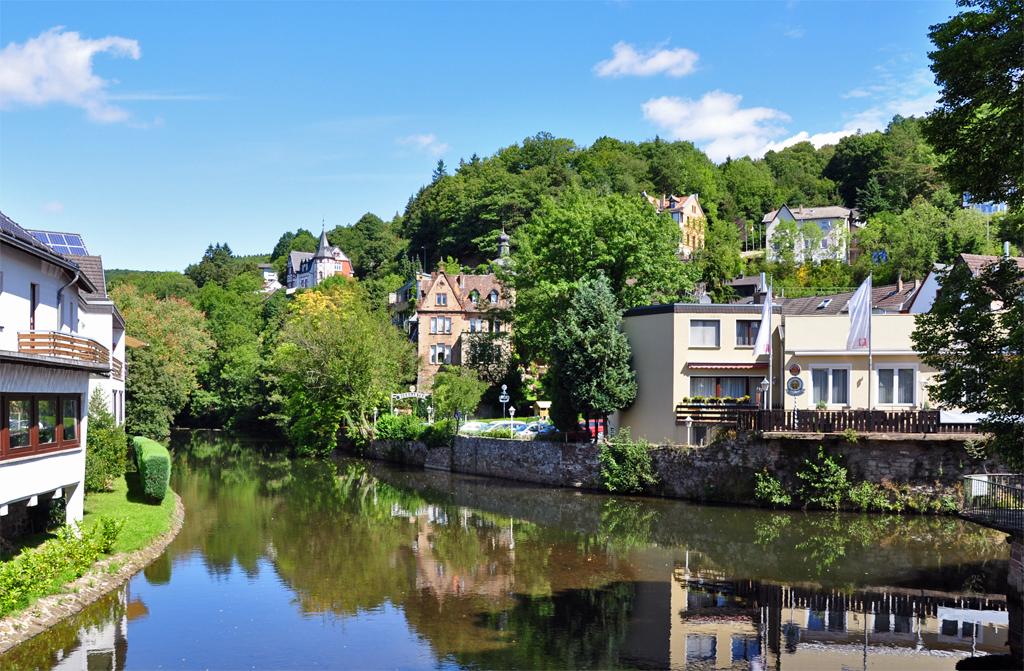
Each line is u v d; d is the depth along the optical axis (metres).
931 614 20.16
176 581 23.25
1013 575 18.75
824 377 35.75
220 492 42.06
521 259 55.22
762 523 31.41
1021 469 16.75
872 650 17.53
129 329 62.06
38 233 36.22
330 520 33.75
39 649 17.34
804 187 151.88
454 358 81.38
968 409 17.62
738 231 136.62
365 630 18.95
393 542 29.20
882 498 32.41
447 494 41.53
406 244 157.50
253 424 86.56
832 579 23.50
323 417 62.62
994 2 15.59
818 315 35.97
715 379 39.91
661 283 49.31
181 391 56.44
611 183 134.00
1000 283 17.11
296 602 21.30
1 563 18.48
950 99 16.47
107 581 22.02
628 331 42.91
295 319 76.19
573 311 42.19
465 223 125.94
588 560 26.23
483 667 16.50
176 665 16.52
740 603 21.16
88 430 31.97
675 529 31.06
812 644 17.95
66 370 23.06
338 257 183.88
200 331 78.81
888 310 55.22
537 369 64.00
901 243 85.56
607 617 19.98
